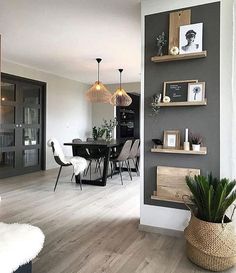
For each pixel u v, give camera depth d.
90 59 5.27
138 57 5.11
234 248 1.93
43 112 6.49
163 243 2.45
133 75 6.91
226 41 2.41
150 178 2.75
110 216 3.17
